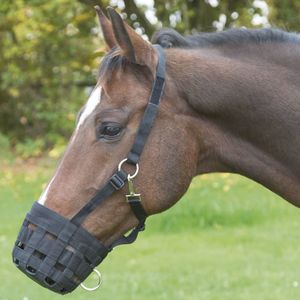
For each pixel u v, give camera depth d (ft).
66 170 10.82
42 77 56.54
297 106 11.40
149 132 10.86
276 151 11.50
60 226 10.68
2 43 55.11
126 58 10.91
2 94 59.16
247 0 47.60
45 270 10.68
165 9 48.32
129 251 28.89
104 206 10.82
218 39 11.88
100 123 10.77
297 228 31.58
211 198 35.83
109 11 10.51
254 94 11.37
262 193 37.47
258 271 25.54
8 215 35.99
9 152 55.11
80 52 54.95
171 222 32.27
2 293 23.75
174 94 11.16
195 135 11.34
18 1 49.16
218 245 29.48
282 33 11.93
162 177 10.92
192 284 24.25
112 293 23.45
